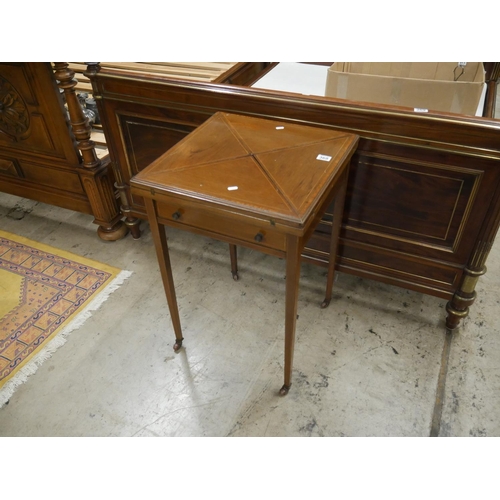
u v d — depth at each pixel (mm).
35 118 2020
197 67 2129
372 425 1461
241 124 1484
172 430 1463
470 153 1336
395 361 1656
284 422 1477
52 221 2404
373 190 1581
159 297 1941
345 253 1801
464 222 1488
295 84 2059
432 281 1694
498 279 1991
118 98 1780
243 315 1851
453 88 1535
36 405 1540
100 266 2104
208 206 1143
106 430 1468
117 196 2240
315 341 1736
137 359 1690
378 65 1950
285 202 1109
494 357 1661
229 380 1610
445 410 1496
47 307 1894
